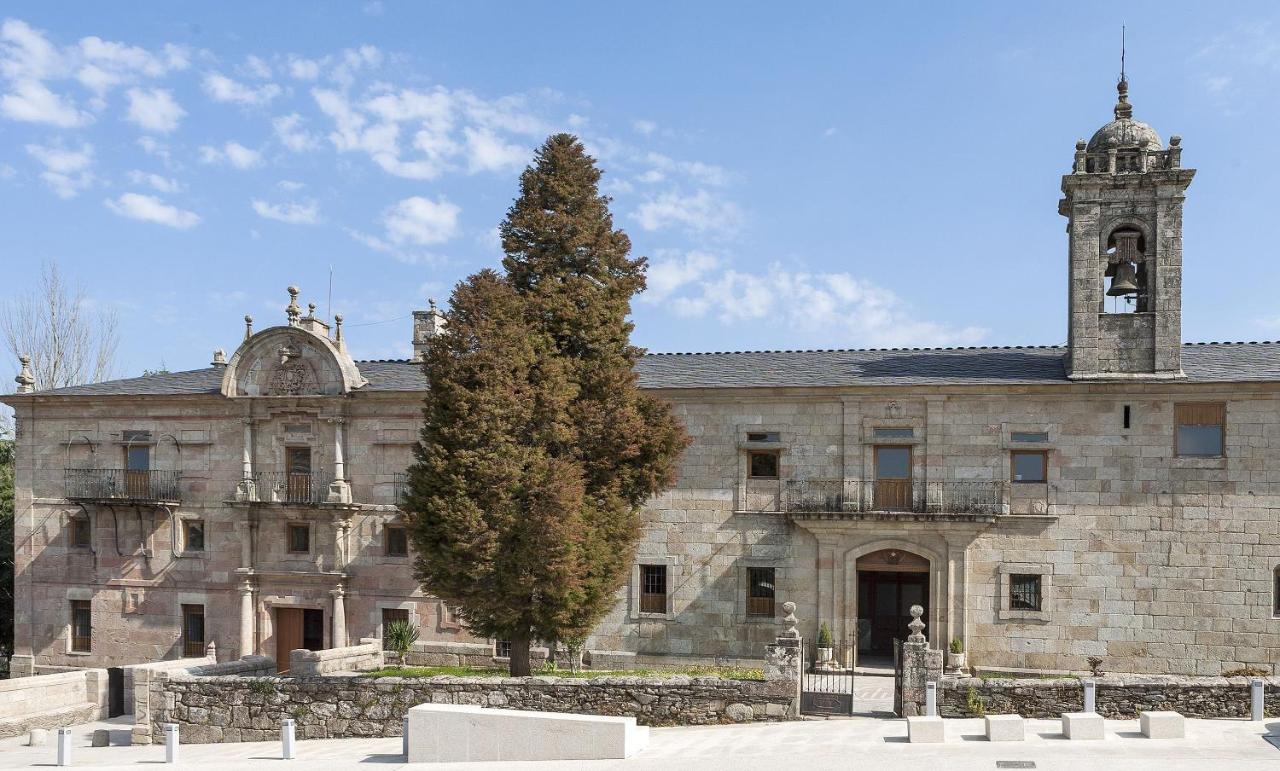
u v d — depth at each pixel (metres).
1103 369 30.33
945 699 22.16
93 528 37.28
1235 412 29.48
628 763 17.95
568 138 26.94
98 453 37.53
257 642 35.50
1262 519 29.09
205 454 36.62
